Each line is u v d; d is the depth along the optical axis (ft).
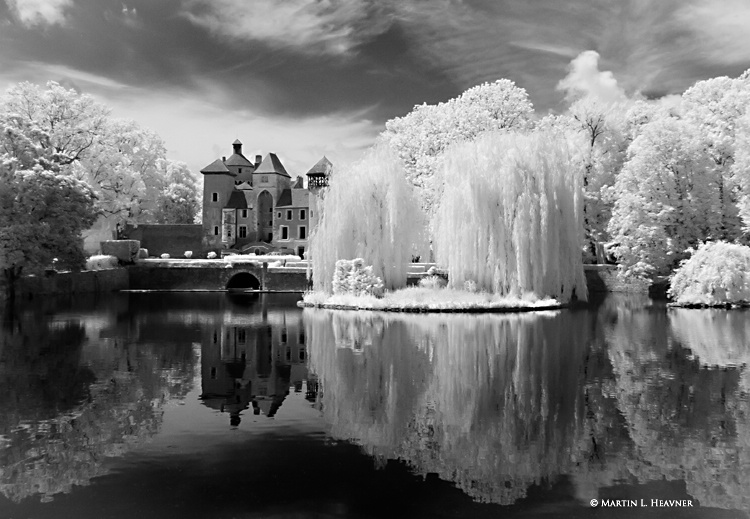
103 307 138.82
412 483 35.50
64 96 208.44
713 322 104.88
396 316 117.39
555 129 190.49
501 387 57.93
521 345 81.41
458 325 102.78
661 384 58.39
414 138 223.30
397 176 143.95
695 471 37.06
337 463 38.50
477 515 31.55
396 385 59.21
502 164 130.52
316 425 46.34
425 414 49.19
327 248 143.64
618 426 45.75
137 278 210.59
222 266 209.15
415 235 148.05
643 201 161.38
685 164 160.35
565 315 116.88
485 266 131.34
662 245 161.79
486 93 206.49
